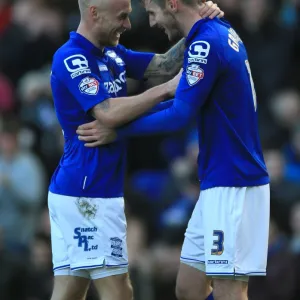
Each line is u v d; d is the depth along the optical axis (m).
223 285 22.14
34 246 36.09
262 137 40.09
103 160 22.59
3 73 44.38
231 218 21.98
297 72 42.56
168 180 36.97
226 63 21.88
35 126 39.38
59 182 22.81
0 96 43.09
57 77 22.52
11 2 46.25
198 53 21.72
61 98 22.62
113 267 22.59
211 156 22.30
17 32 44.94
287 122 40.69
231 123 22.11
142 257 35.03
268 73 42.44
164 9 22.28
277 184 36.53
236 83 22.05
